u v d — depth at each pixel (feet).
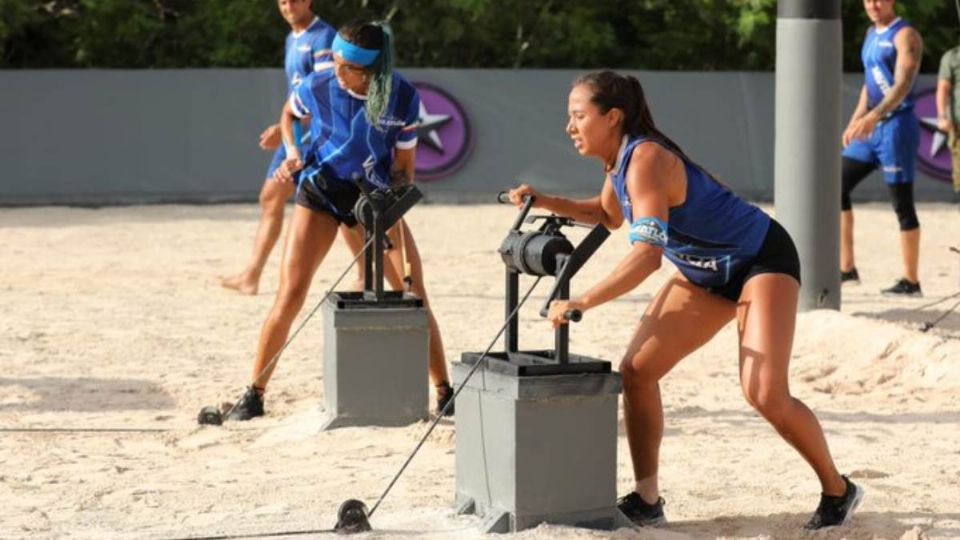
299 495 48.75
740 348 43.34
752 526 45.06
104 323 86.07
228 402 64.80
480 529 42.57
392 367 59.00
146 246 122.31
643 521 44.73
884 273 107.96
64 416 62.59
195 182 158.10
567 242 41.55
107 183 156.87
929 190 161.48
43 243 123.85
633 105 41.88
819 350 74.59
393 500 47.70
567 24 192.95
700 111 164.55
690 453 55.01
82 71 157.48
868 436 58.49
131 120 157.89
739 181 164.55
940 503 47.91
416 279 63.10
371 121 59.62
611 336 82.53
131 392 67.56
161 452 56.24
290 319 61.87
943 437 58.39
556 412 42.47
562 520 42.86
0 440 57.88
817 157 81.30
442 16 191.72
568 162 162.09
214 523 44.47
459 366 44.50
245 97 159.53
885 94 93.35
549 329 84.84
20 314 88.89
